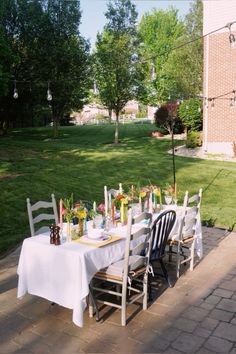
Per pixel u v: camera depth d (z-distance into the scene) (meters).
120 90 20.17
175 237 5.52
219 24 16.30
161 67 34.09
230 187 11.24
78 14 25.08
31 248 4.34
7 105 26.89
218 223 8.07
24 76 24.33
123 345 3.68
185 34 28.28
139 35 20.52
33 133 28.69
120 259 4.52
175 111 22.95
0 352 3.61
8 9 23.81
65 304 4.07
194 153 17.33
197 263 5.89
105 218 5.11
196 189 11.05
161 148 19.11
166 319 4.18
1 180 11.35
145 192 5.90
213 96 16.83
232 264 5.81
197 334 3.86
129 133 27.30
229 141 16.73
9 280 5.33
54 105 25.17
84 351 3.60
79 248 4.12
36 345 3.72
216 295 4.75
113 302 4.62
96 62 20.27
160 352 3.56
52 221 8.09
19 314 4.36
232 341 3.72
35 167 13.55
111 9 20.03
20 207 8.95
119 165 14.21
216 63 16.55
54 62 23.80
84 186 11.03
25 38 24.02
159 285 5.09
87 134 27.58
